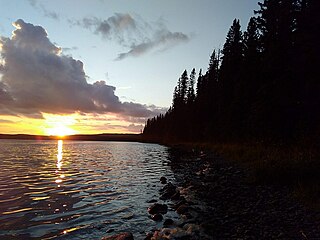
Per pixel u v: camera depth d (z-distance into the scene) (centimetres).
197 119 6156
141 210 1095
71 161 3312
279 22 2456
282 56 2383
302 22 2269
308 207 873
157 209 1067
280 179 1238
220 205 1063
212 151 3309
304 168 1245
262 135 2520
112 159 3597
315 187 1012
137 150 6034
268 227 762
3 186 1590
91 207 1138
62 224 913
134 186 1625
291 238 670
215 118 4903
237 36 4956
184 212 1011
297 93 2341
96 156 4166
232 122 3791
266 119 2434
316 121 2156
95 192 1447
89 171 2330
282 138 2330
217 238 733
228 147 3139
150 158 3703
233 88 4303
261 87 2527
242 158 2095
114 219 974
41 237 793
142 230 862
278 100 2364
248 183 1314
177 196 1269
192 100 7406
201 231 798
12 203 1181
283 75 2353
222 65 5188
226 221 861
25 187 1564
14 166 2689
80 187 1583
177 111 8269
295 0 2452
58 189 1515
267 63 2462
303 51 2216
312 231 693
